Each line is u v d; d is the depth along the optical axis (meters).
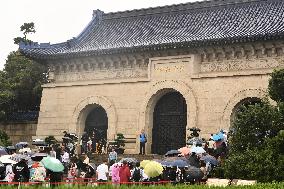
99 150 36.50
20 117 43.62
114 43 40.22
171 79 35.00
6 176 18.75
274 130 23.19
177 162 20.22
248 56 32.75
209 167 21.73
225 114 32.50
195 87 34.00
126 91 36.78
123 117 36.44
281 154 21.20
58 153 28.80
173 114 35.84
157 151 35.84
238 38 31.80
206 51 34.16
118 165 21.28
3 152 22.94
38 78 47.88
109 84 37.62
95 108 39.09
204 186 13.09
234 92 32.53
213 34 35.31
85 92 38.59
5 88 46.81
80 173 24.17
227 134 27.88
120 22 44.44
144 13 43.56
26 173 18.05
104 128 38.53
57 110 39.41
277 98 26.53
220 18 38.78
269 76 31.50
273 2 38.16
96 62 38.47
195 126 33.31
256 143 23.00
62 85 39.53
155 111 36.56
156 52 35.88
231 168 21.73
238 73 32.56
